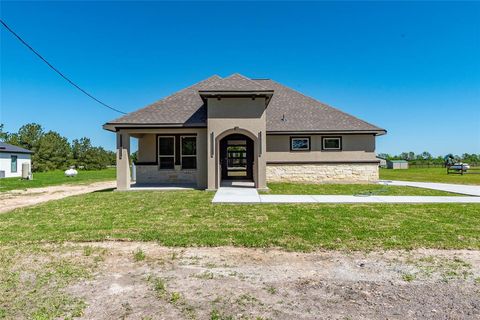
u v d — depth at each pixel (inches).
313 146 684.1
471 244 220.5
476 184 669.3
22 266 182.1
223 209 356.2
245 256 200.2
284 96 781.3
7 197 514.0
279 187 586.6
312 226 271.4
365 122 695.1
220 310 131.3
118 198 449.4
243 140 756.6
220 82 570.3
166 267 181.5
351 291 150.6
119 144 566.6
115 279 164.1
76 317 125.4
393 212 333.4
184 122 577.3
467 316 126.8
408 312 130.1
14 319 123.5
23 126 1676.9
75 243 227.9
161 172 679.1
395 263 187.2
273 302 139.0
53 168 1675.7
